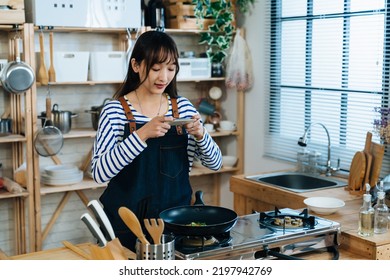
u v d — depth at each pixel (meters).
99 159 2.39
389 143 3.38
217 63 4.87
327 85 4.12
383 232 2.54
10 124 4.16
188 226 2.05
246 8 4.72
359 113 3.88
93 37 4.60
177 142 2.56
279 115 4.55
